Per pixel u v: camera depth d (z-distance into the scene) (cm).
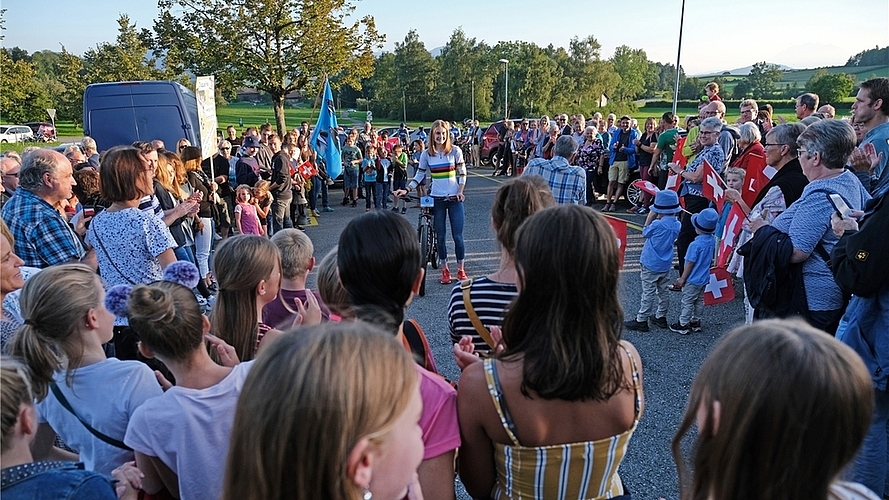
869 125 377
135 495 167
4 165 493
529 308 139
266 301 235
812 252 273
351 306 174
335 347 96
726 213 531
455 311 208
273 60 2250
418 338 192
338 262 172
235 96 2447
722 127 612
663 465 297
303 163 998
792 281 278
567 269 132
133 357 278
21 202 307
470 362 170
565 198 524
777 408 99
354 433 92
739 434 103
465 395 144
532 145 1482
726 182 513
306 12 2248
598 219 139
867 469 237
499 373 140
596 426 140
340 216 1113
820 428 98
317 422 90
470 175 1750
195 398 164
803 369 99
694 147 612
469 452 152
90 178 449
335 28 2323
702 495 113
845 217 253
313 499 92
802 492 101
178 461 161
